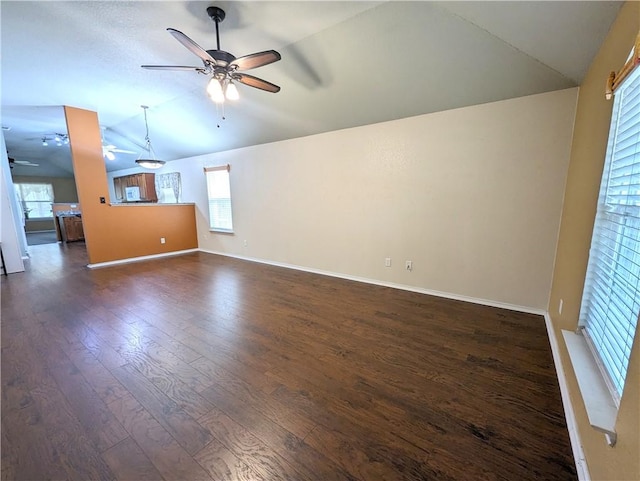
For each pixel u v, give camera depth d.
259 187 5.12
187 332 2.59
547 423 1.52
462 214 3.16
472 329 2.58
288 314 2.96
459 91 2.80
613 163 1.40
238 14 2.23
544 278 2.80
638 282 0.97
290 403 1.69
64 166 10.09
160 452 1.37
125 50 2.79
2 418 1.58
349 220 4.07
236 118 4.39
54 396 1.76
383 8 2.16
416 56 2.54
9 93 3.78
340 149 3.99
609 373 1.17
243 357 2.18
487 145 2.91
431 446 1.39
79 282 4.10
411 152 3.40
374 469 1.28
